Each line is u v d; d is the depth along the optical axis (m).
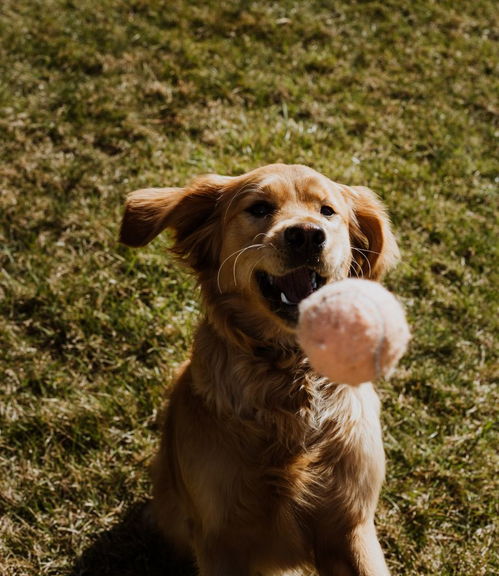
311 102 2.19
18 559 1.40
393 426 1.52
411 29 2.60
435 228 1.80
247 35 2.47
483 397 1.55
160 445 1.43
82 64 2.23
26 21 2.38
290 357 1.30
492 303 1.68
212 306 1.33
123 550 1.42
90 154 1.91
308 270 1.29
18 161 1.87
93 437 1.49
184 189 1.36
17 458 1.48
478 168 2.03
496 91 2.35
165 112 2.09
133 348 1.59
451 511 1.44
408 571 1.39
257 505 1.30
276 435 1.30
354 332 1.08
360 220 1.38
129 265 1.67
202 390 1.32
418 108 2.24
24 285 1.65
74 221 1.74
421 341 1.62
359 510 1.31
